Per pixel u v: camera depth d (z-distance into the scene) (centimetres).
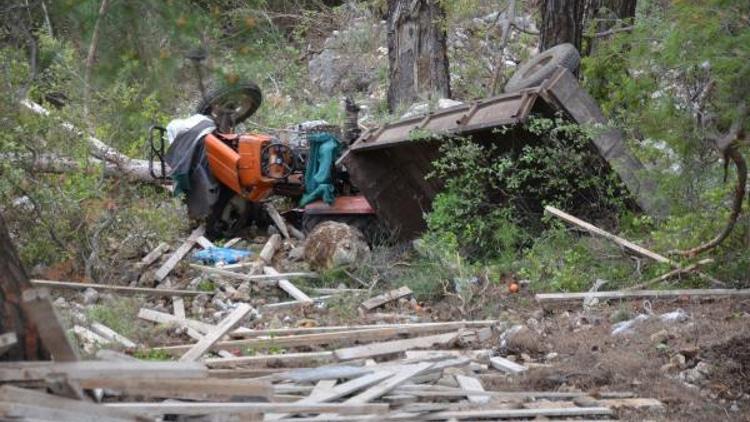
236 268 1257
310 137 1394
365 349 904
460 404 751
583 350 909
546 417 733
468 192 1246
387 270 1227
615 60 1371
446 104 1822
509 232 1211
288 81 2250
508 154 1228
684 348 870
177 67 685
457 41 2305
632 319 983
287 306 1139
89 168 1218
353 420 677
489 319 1062
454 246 1209
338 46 2403
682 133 1002
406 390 761
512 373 862
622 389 814
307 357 888
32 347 627
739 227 1093
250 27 708
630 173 1174
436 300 1149
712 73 938
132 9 675
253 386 622
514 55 2244
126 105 1089
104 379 577
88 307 1042
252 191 1369
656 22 1088
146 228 1289
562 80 1179
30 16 780
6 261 632
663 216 1184
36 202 1165
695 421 739
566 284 1112
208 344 927
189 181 1391
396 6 2044
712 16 888
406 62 2038
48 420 529
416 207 1359
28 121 1148
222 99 1366
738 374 830
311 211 1387
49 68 1114
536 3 2361
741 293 1033
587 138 1158
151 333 1002
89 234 1216
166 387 596
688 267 1091
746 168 955
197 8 693
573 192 1247
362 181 1334
